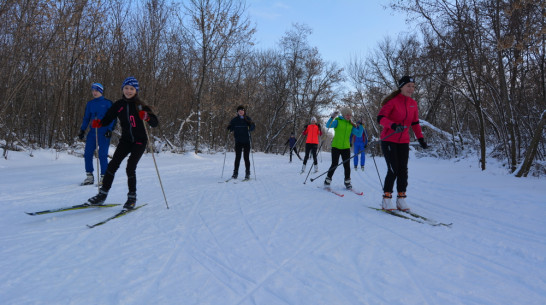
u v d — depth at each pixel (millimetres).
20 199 4359
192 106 17844
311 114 25656
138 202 4379
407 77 4090
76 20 9906
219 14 14312
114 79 13242
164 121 16484
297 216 3816
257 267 2279
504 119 8008
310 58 25406
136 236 2898
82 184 5633
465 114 15008
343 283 2055
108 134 5797
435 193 5719
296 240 2906
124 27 13430
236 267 2275
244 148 7043
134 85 3895
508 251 2730
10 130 9102
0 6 7984
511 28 6656
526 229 3410
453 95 13828
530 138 7941
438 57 8938
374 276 2172
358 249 2701
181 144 16312
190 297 1824
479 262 2477
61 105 11961
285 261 2406
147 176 7062
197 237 2922
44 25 9109
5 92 9094
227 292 1897
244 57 19125
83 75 12875
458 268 2350
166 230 3107
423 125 14219
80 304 1709
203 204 4336
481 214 4117
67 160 9594
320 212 4066
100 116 5656
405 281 2105
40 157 9312
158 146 13969
